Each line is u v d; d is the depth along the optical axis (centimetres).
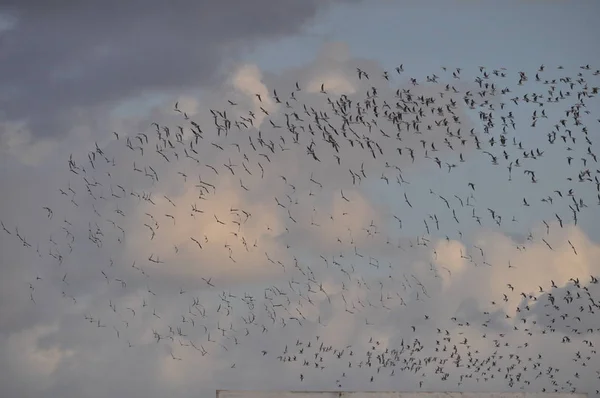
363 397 3166
